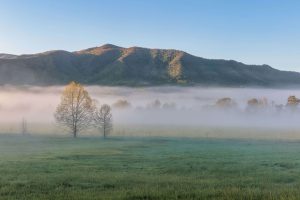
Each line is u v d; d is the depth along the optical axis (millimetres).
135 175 28562
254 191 20656
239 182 25781
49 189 22078
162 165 35844
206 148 62781
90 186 23328
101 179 25953
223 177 28516
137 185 23516
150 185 23578
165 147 64375
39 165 34250
